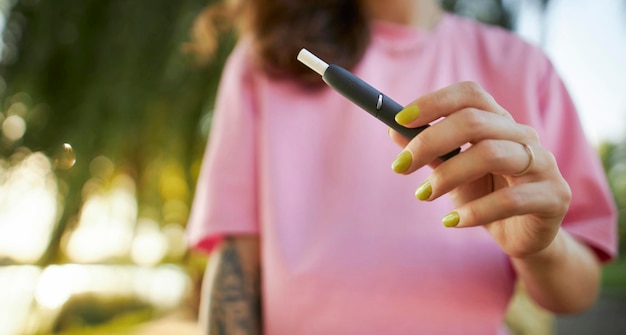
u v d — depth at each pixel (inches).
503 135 21.5
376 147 34.1
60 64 140.8
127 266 144.4
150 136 135.3
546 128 35.2
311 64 23.7
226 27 49.3
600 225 33.7
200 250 37.5
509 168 21.3
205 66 123.3
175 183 141.4
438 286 32.1
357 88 23.0
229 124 36.9
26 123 141.5
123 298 147.9
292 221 33.4
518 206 21.6
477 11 98.5
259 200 35.6
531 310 86.7
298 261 32.8
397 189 33.4
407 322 32.0
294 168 34.3
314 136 35.0
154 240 142.9
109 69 133.7
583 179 34.5
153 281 150.3
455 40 37.1
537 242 24.2
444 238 32.6
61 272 136.2
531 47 36.3
